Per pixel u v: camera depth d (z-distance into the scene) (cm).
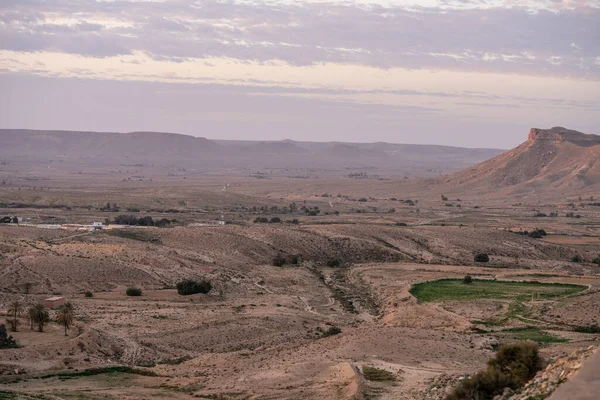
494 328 8644
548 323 8950
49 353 6744
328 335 8519
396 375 5581
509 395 3303
